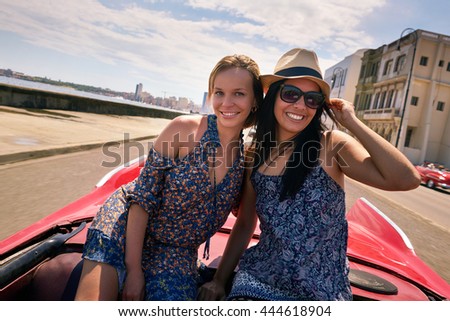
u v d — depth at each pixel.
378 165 1.52
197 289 1.87
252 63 1.76
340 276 1.63
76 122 15.20
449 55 29.12
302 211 1.63
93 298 1.48
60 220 2.28
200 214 1.80
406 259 2.40
